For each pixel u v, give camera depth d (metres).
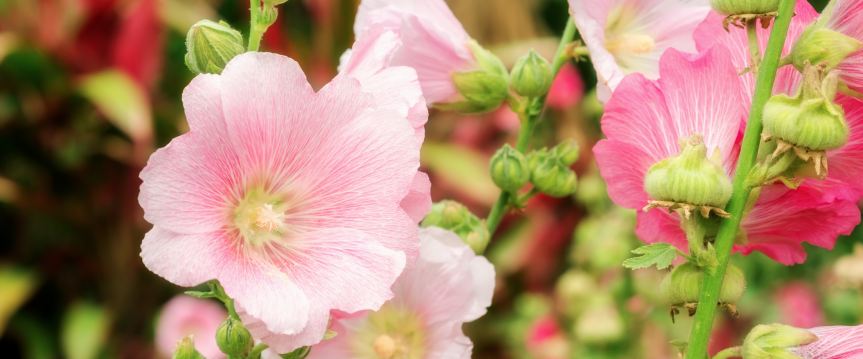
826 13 0.71
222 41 0.72
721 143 0.72
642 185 0.75
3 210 2.16
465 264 0.79
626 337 1.46
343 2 2.34
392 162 0.71
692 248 0.71
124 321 2.20
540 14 3.04
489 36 2.71
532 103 0.84
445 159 2.33
